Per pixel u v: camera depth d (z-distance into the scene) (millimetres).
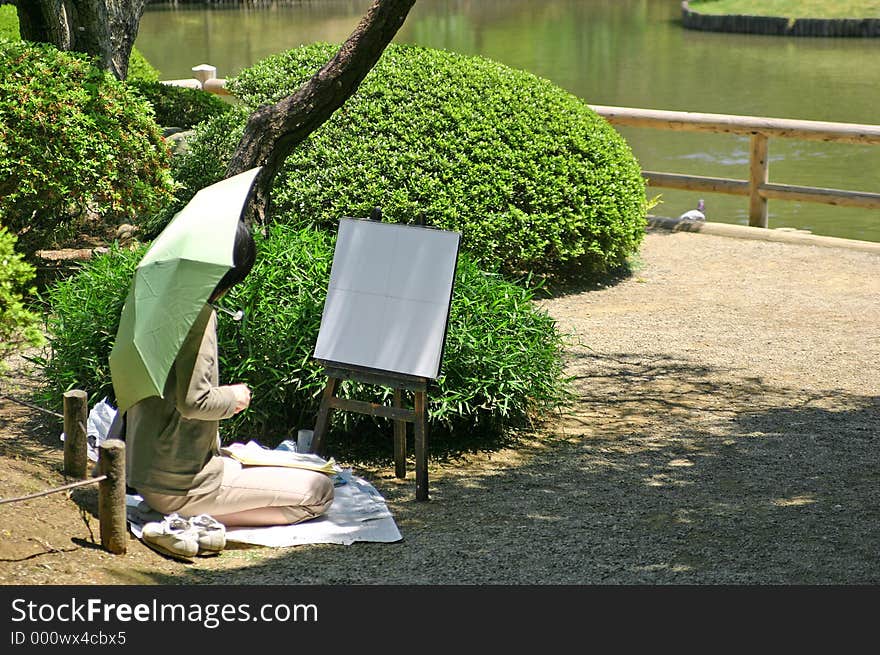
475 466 5266
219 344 5316
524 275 8547
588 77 24406
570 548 4223
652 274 9094
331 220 7895
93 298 5668
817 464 5238
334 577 3918
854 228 12492
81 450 4469
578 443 5562
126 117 7691
